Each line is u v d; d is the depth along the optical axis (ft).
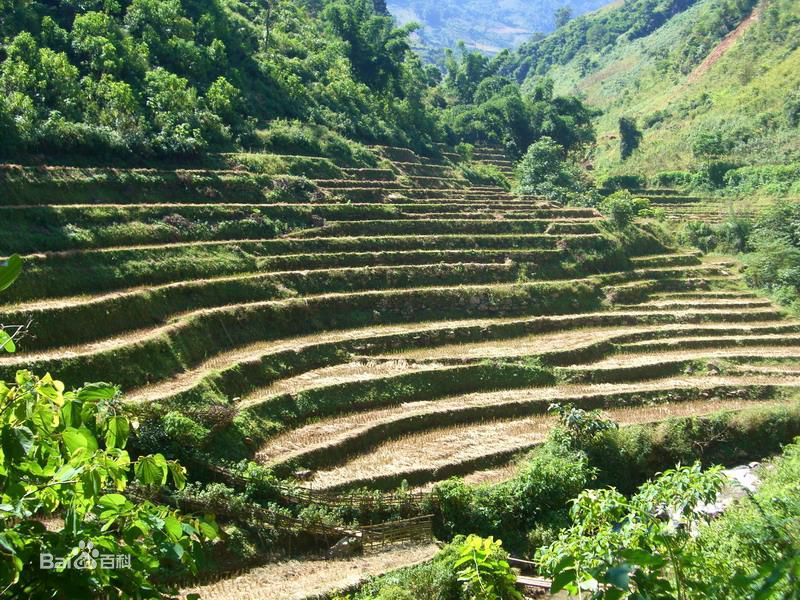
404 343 159.02
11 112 154.40
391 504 103.04
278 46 277.64
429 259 192.95
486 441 128.36
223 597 77.30
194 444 97.35
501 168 314.14
